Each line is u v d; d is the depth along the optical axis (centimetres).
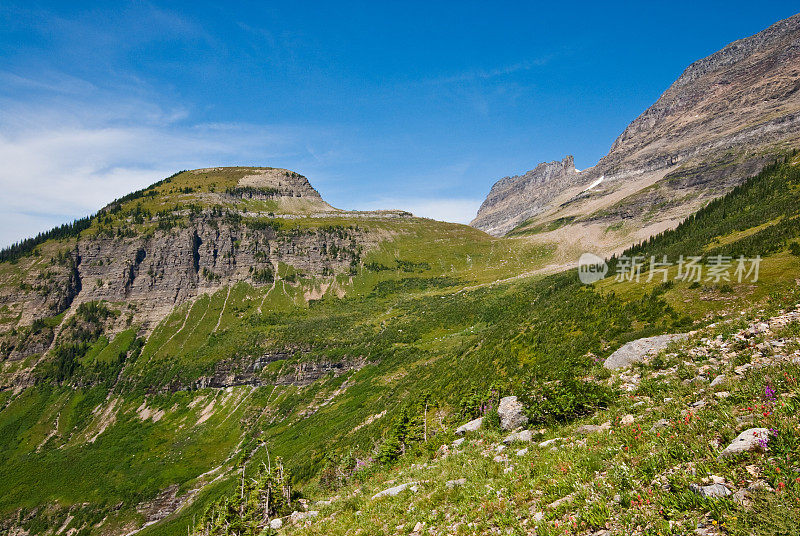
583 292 7219
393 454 3731
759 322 2336
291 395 15612
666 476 925
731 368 1758
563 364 4472
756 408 1045
